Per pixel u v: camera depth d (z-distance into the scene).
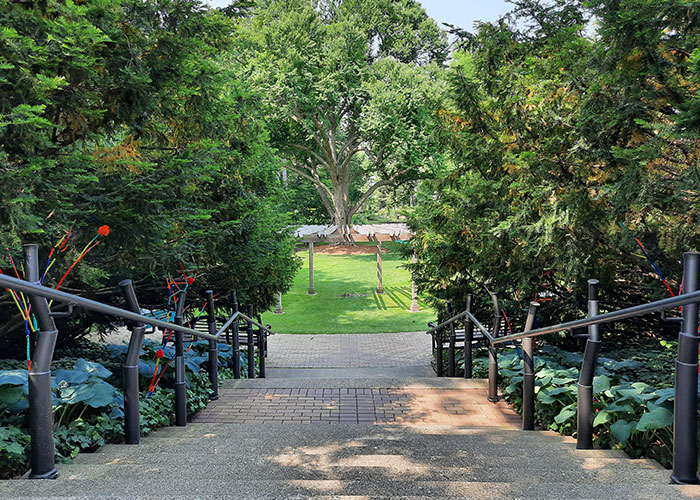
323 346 13.59
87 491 2.12
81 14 3.58
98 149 4.62
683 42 3.48
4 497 2.00
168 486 2.20
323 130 27.30
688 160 3.63
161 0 4.48
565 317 6.44
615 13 3.35
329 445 3.32
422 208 7.32
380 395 5.49
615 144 4.07
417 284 9.16
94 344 7.99
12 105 3.43
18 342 6.14
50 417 2.35
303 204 35.84
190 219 5.40
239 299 8.52
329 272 27.19
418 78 22.86
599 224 4.36
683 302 2.10
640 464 2.61
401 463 2.78
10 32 3.07
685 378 2.16
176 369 4.21
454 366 8.18
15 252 3.67
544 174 4.57
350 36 23.89
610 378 4.35
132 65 4.27
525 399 4.05
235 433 3.77
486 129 6.03
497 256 5.73
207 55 5.32
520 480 2.40
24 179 3.46
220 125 6.21
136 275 6.52
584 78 4.40
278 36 22.81
